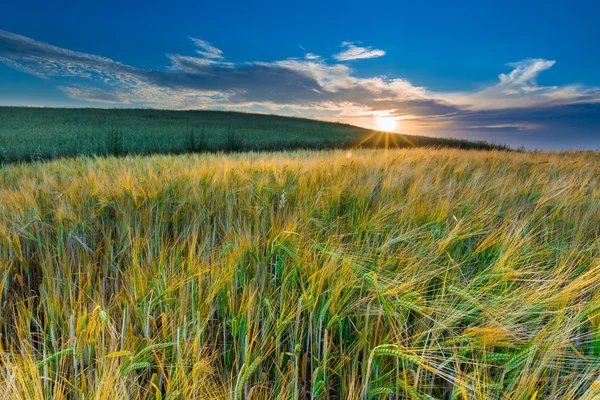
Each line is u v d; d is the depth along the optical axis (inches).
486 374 45.8
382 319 56.8
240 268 67.4
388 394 46.2
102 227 98.3
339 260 62.9
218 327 56.2
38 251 89.4
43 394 41.9
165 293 55.7
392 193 121.0
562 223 101.4
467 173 181.0
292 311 54.7
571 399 40.2
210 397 41.5
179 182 136.1
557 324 46.9
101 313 46.6
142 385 49.4
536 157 341.7
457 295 58.1
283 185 130.8
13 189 151.9
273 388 48.8
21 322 56.7
